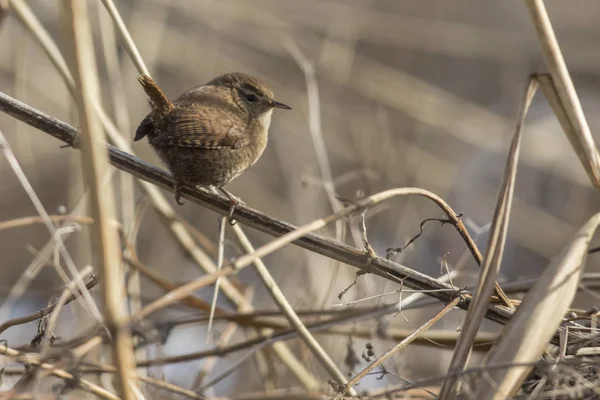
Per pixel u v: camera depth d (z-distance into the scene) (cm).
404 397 751
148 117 838
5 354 652
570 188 1588
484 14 1845
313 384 900
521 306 626
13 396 634
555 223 1459
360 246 854
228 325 980
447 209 704
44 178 1616
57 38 1573
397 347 677
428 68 1831
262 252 585
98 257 527
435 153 1672
